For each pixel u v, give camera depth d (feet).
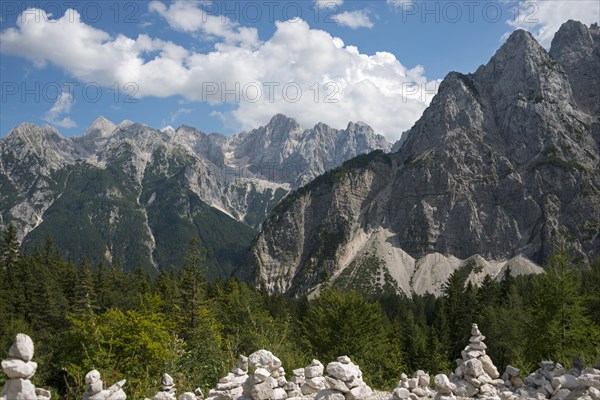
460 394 56.18
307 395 52.90
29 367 30.45
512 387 60.80
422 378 54.95
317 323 139.74
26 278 281.33
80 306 236.22
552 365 61.98
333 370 47.14
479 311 276.00
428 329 286.25
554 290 94.99
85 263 326.03
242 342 124.47
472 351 62.08
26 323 209.05
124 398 41.83
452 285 350.84
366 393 51.75
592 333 93.61
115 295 284.20
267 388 45.14
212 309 197.16
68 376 116.57
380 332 144.05
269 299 332.39
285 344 114.42
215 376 75.25
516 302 250.57
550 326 91.40
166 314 200.13
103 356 92.73
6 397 29.99
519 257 654.53
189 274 207.51
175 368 77.00
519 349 106.32
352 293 140.46
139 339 103.55
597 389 48.47
